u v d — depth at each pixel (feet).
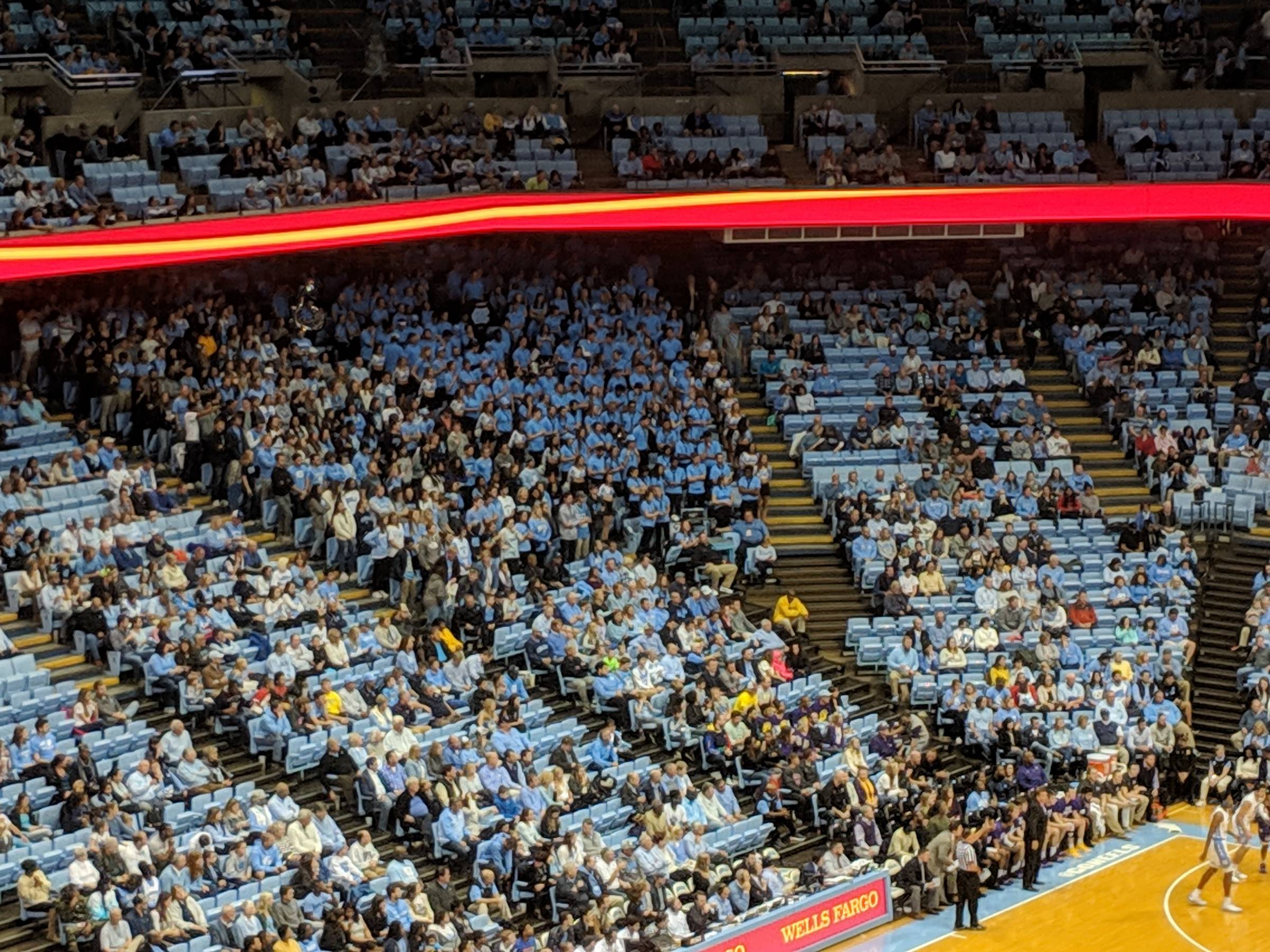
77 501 129.49
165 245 137.18
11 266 128.57
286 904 104.27
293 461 137.69
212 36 163.63
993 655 146.00
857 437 162.40
